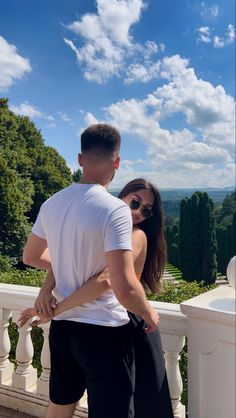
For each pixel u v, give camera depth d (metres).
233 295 1.66
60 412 1.54
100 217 1.29
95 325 1.35
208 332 1.52
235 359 1.45
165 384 1.51
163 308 1.89
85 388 1.55
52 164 25.36
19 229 20.22
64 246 1.38
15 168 21.62
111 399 1.33
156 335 1.52
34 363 3.08
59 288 1.44
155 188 1.70
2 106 22.66
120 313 1.39
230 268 1.53
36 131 25.53
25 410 2.26
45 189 23.91
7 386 2.32
